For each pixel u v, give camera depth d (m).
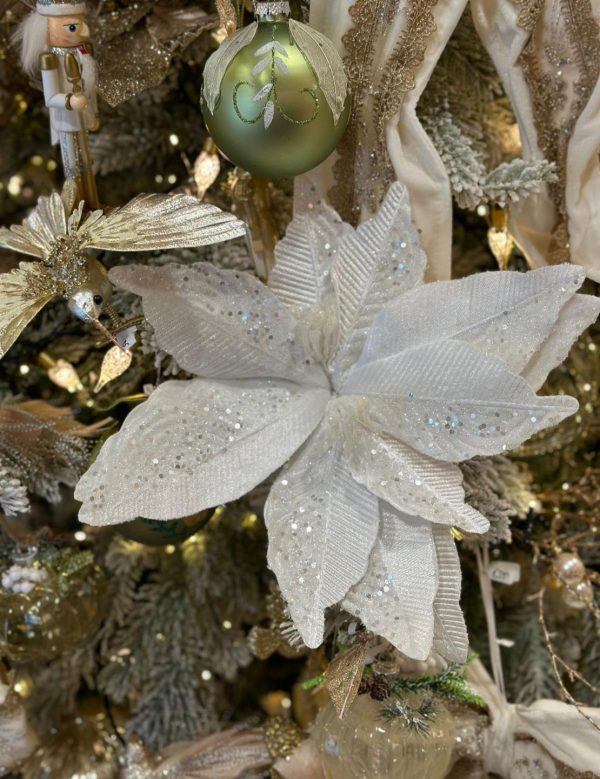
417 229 1.15
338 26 1.13
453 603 1.12
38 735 1.32
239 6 1.13
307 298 1.14
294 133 1.08
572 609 1.35
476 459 1.18
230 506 1.33
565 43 1.15
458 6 1.13
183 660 1.36
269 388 1.13
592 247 1.18
